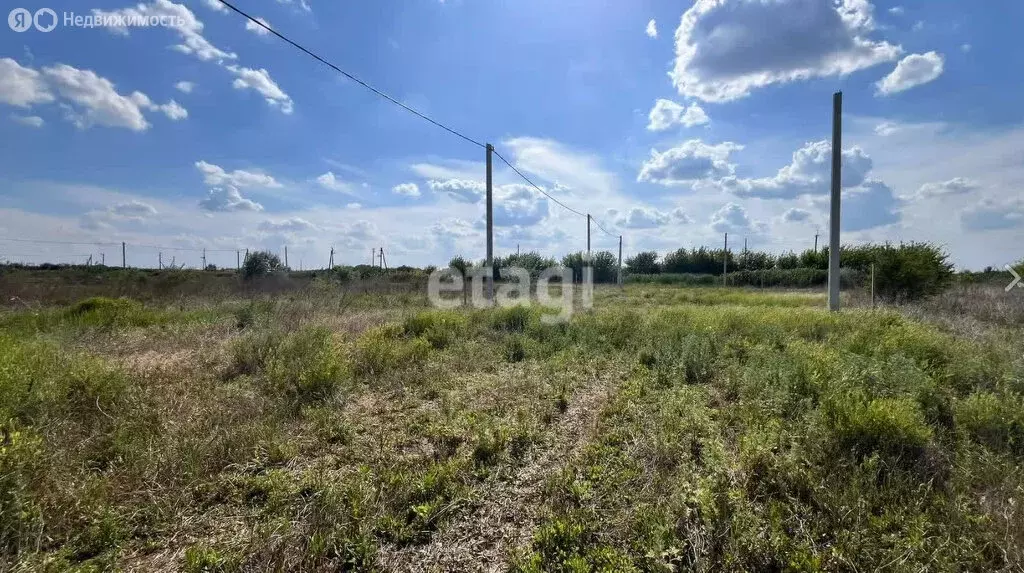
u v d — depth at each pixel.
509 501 2.98
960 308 11.70
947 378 4.89
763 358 5.91
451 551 2.50
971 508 2.67
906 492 2.81
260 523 2.65
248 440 3.58
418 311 10.23
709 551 2.36
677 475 3.14
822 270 27.73
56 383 4.25
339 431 4.00
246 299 14.12
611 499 2.87
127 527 2.59
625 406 4.51
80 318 9.04
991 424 3.57
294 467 3.37
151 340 7.62
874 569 2.19
